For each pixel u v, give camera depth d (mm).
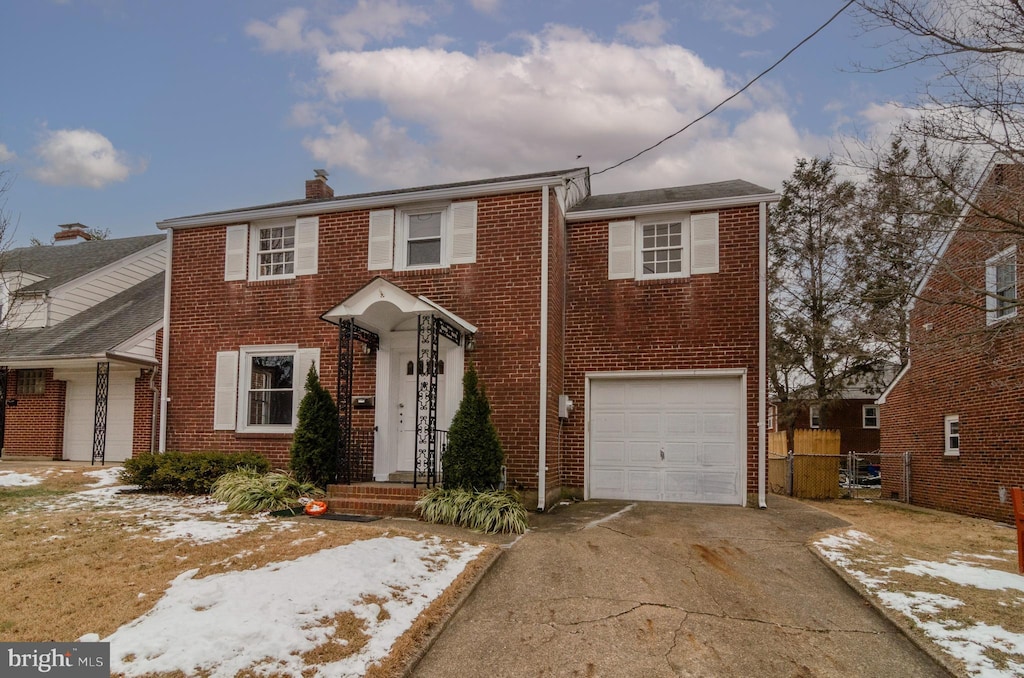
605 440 12148
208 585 5785
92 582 6023
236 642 4758
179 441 12891
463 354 11312
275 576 6051
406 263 12094
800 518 10125
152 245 20922
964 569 7535
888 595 6484
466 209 11703
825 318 19875
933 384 14922
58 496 10531
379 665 4762
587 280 12438
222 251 13172
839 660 5270
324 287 12398
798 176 22844
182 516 8914
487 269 11445
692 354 11719
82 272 18688
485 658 5160
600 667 5035
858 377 23641
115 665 4434
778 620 5996
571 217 12531
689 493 11672
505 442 10922
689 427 11805
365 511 9656
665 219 12258
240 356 12766
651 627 5723
